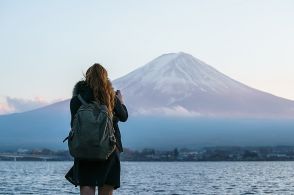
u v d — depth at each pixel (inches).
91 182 270.2
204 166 7450.8
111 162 274.2
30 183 2498.8
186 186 2384.4
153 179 3152.1
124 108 281.1
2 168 5551.2
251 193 1973.4
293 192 2031.3
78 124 265.9
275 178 3334.2
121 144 279.7
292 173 4318.4
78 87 275.0
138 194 1833.2
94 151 265.1
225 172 4653.1
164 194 1862.7
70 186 2261.3
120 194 1823.3
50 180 2844.5
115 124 279.9
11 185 2295.8
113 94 276.2
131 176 3649.1
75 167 272.2
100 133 265.1
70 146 267.9
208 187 2325.3
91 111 267.0
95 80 272.2
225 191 2069.4
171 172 4670.3
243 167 6643.7
